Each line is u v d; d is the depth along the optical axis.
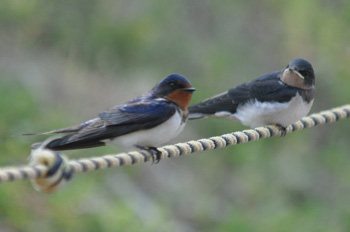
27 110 12.60
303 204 15.38
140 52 16.14
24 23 15.28
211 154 16.23
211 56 16.95
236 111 8.64
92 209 12.62
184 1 17.88
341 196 15.81
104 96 15.48
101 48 15.74
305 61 8.38
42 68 15.20
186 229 14.52
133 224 12.72
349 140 17.22
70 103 14.92
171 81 6.96
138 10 16.42
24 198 12.20
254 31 18.22
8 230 11.66
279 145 16.45
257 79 8.69
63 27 15.49
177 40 16.84
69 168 4.95
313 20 17.95
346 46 17.80
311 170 16.36
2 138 11.92
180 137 15.62
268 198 15.41
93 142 6.59
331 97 17.33
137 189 14.65
